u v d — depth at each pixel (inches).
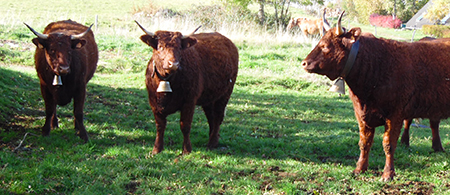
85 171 214.7
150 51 719.7
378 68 211.5
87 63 301.4
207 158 254.7
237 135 320.5
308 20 1072.2
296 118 394.9
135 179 213.6
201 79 259.9
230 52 301.7
